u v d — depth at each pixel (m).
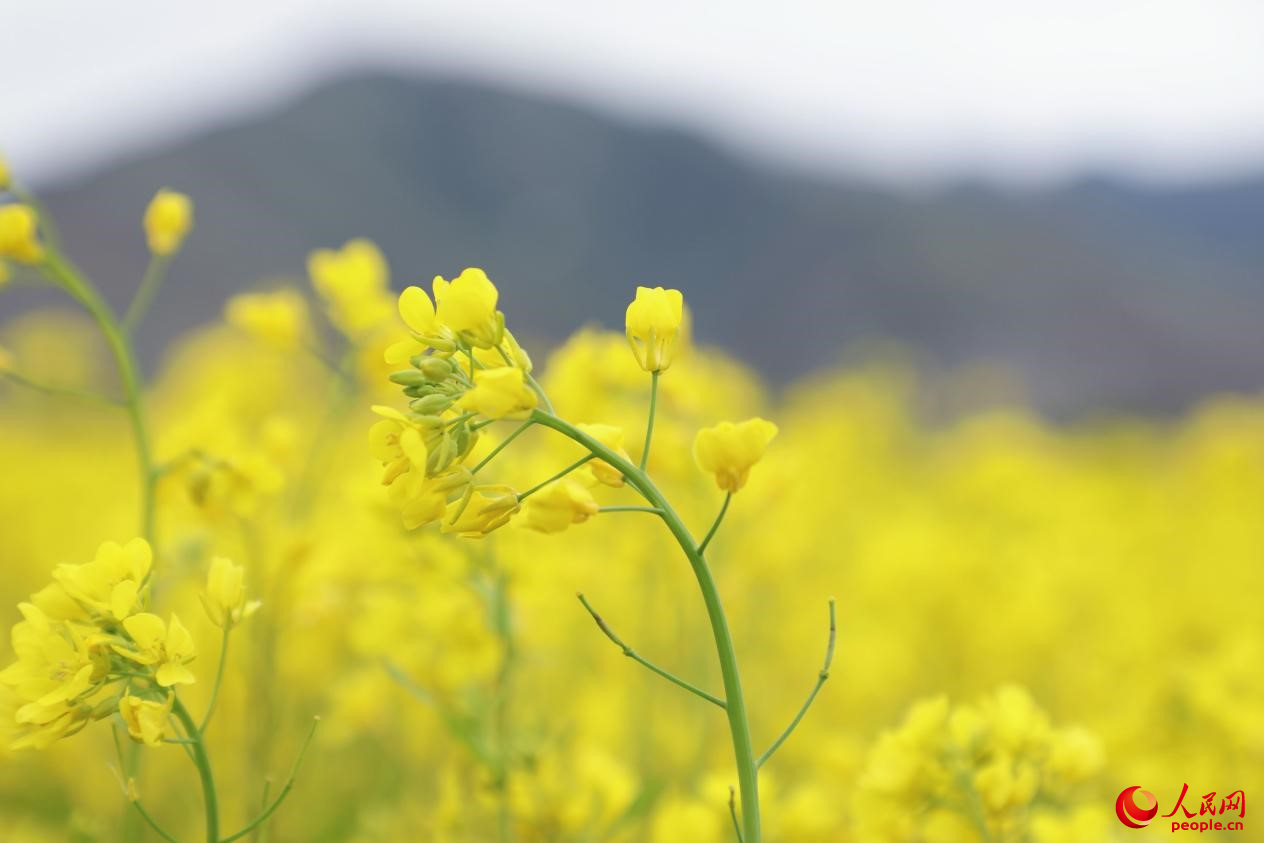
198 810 4.29
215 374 9.35
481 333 2.24
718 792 3.38
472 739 3.49
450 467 2.21
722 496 4.72
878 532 9.75
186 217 4.09
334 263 4.71
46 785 5.48
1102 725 4.25
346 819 4.69
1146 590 7.71
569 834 3.39
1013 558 7.89
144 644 2.24
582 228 185.25
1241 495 12.55
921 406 35.09
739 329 157.00
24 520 10.35
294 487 5.23
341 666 5.29
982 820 2.78
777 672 6.59
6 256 3.86
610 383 4.48
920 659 7.04
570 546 5.52
